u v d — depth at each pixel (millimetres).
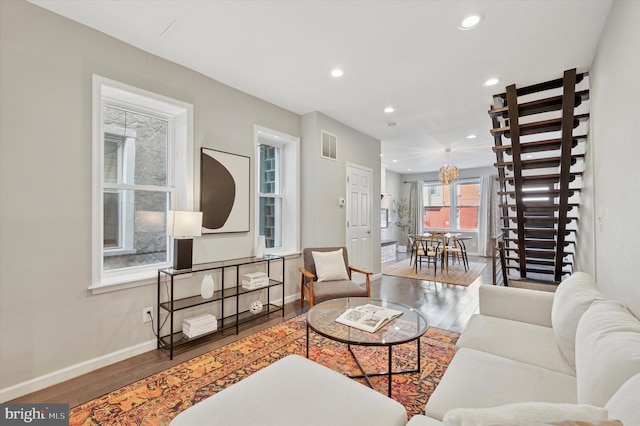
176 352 2535
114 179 2596
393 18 2141
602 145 2395
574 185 4148
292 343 2709
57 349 2094
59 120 2102
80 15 2121
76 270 2180
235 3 2002
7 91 1903
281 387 1326
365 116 4250
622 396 808
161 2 1991
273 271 3775
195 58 2699
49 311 2064
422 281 5277
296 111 4047
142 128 2775
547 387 1313
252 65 2822
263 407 1195
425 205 9703
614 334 1159
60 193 2105
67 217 2137
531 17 2115
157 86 2641
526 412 754
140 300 2529
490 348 1719
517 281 3873
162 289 2686
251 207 3484
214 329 2797
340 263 3609
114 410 1804
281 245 4117
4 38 1896
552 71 2887
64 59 2127
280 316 3395
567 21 2156
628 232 1798
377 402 1237
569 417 732
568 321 1590
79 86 2193
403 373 2203
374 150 5395
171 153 2943
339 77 3066
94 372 2221
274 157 4074
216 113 3123
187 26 2250
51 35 2070
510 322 2094
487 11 2061
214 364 2340
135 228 2711
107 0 1970
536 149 3350
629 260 1790
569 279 2029
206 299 2811
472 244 8750
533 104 3098
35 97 2004
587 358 1170
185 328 2691
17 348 1941
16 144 1934
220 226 3139
